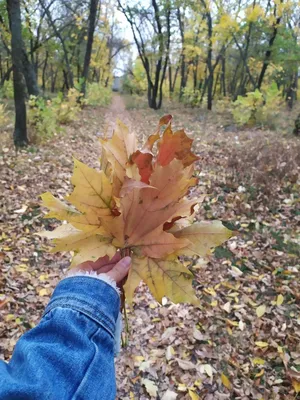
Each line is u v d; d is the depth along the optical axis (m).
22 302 2.42
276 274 2.75
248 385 1.91
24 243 3.07
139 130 8.01
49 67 24.06
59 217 0.57
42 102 6.38
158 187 0.59
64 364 0.46
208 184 4.18
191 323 2.32
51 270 2.78
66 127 7.96
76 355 0.48
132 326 2.27
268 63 11.91
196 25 15.29
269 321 2.32
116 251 0.60
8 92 12.93
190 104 15.11
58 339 0.50
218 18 12.61
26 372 0.45
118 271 0.57
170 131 0.62
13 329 2.19
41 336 0.51
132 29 14.05
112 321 0.54
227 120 9.90
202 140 6.75
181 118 10.81
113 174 0.59
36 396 0.42
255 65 16.19
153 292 0.58
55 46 12.85
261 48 11.84
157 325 2.29
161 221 0.59
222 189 4.07
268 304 2.48
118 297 0.56
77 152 5.87
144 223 0.59
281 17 10.99
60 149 5.86
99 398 0.47
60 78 24.08
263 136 7.08
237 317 2.37
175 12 14.77
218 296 2.57
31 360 0.46
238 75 20.48
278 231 3.30
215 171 4.60
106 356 0.52
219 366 2.03
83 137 7.14
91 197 0.57
